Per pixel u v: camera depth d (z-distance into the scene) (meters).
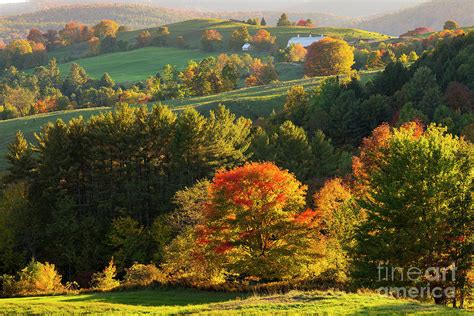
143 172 74.19
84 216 68.44
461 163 33.88
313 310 24.17
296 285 34.81
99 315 27.80
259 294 34.03
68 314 28.92
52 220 67.94
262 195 39.00
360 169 55.69
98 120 76.06
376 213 35.75
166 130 74.38
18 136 78.50
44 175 71.31
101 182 72.44
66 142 72.69
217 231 39.47
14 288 41.97
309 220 39.47
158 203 69.88
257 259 38.34
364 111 92.88
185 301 33.56
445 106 81.69
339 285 34.53
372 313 23.06
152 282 39.53
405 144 34.88
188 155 72.88
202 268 41.88
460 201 32.38
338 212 41.56
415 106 89.44
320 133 80.94
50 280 43.97
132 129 73.25
